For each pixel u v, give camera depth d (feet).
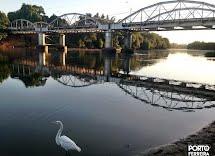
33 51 333.01
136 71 154.81
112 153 38.11
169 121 54.49
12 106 62.90
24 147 39.70
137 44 496.64
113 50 319.88
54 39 460.96
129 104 69.00
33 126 48.88
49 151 38.50
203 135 45.52
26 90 83.97
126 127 49.67
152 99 76.95
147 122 53.31
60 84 98.48
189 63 214.69
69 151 38.45
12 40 436.35
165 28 286.46
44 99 71.36
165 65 194.59
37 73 130.00
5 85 92.32
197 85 108.37
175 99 78.23
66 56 263.70
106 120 53.78
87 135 44.91
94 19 338.13
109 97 77.36
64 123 51.08
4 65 162.40
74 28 357.00
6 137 43.37
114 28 311.68
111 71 151.84
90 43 454.40
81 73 138.31
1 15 441.68
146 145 41.22
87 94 80.74
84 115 56.90
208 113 62.23
